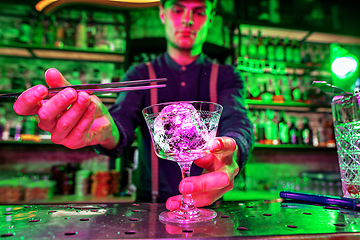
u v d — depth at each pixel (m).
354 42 2.94
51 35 2.29
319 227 0.40
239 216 0.48
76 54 2.27
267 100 2.60
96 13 2.43
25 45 2.12
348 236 0.36
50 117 0.40
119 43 2.40
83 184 2.05
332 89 0.59
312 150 2.56
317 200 0.59
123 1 2.20
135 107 1.12
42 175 2.23
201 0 1.12
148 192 1.17
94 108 0.43
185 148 0.47
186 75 1.22
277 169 2.75
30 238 0.34
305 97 2.75
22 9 2.33
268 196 2.18
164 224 0.42
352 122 0.55
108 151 0.76
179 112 0.46
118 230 0.38
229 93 1.14
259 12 2.73
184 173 0.52
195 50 1.23
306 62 2.80
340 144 0.58
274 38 2.82
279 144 2.51
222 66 1.28
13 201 1.86
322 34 2.74
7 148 2.30
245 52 2.66
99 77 2.49
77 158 2.39
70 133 0.44
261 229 0.38
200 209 0.54
